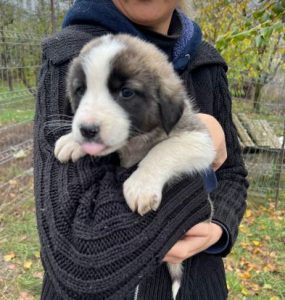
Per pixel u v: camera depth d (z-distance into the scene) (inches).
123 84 13.4
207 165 14.2
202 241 13.3
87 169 12.5
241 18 70.8
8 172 52.2
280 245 45.7
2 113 54.5
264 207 54.8
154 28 17.3
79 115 12.9
